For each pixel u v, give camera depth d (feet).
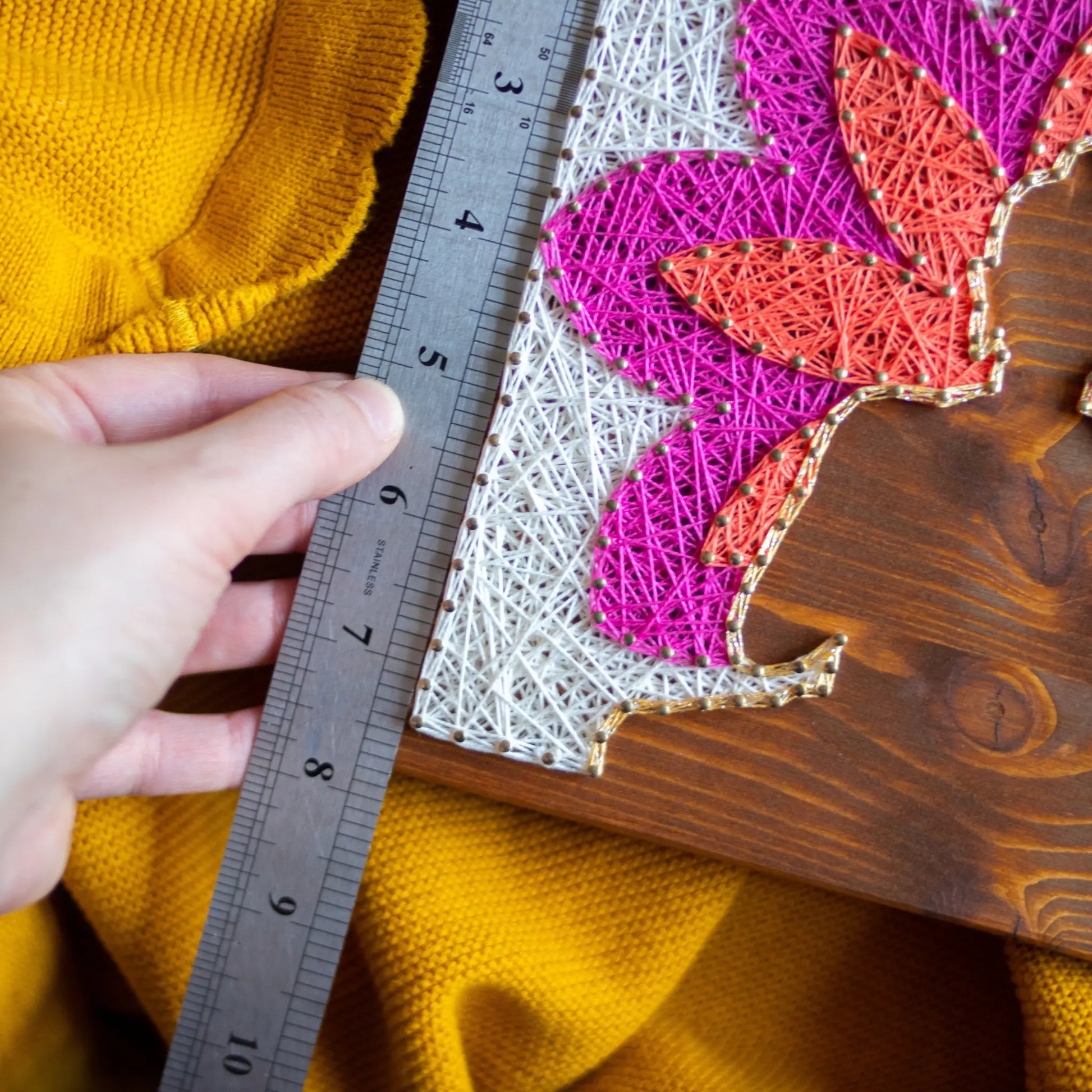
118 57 2.05
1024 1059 2.23
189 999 2.05
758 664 1.92
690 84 1.90
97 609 1.61
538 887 2.26
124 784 2.09
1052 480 1.90
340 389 1.90
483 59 2.01
